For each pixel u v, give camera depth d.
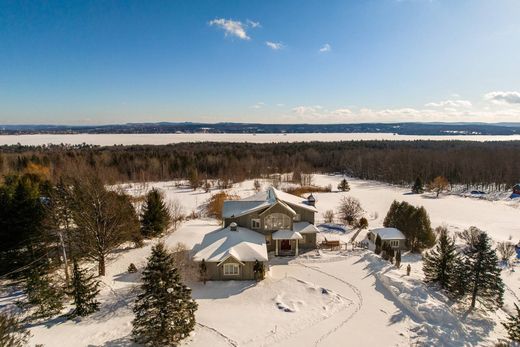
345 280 30.91
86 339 20.44
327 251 37.94
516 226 57.75
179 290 20.61
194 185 87.81
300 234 37.88
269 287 29.16
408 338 22.20
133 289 27.64
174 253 34.06
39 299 22.97
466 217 64.31
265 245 34.56
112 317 23.27
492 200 82.12
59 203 31.05
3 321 17.09
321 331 22.72
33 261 28.16
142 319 20.67
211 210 59.31
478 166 102.94
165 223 43.00
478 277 27.95
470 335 23.28
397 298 27.47
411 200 79.62
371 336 22.31
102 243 30.58
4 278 29.09
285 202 39.28
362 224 50.47
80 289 23.16
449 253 30.70
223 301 26.70
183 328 20.23
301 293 28.08
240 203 40.34
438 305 25.77
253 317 24.23
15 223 28.66
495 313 28.12
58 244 31.97
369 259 35.75
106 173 76.75
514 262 40.88
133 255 36.19
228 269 30.64
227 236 34.00
